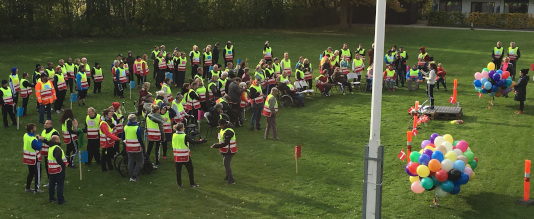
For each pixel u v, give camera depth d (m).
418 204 14.59
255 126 21.73
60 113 22.84
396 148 18.83
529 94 26.41
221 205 14.44
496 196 14.92
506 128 20.81
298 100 24.66
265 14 55.12
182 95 20.98
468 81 29.91
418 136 20.08
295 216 13.77
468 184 15.77
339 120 22.47
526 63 34.84
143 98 19.77
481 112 23.27
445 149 14.39
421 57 29.98
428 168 13.96
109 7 47.44
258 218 13.64
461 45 43.31
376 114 11.32
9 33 42.00
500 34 48.72
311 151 18.69
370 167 11.46
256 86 20.81
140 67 27.97
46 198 14.84
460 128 20.97
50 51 38.09
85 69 25.39
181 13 49.59
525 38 45.97
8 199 14.68
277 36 49.19
